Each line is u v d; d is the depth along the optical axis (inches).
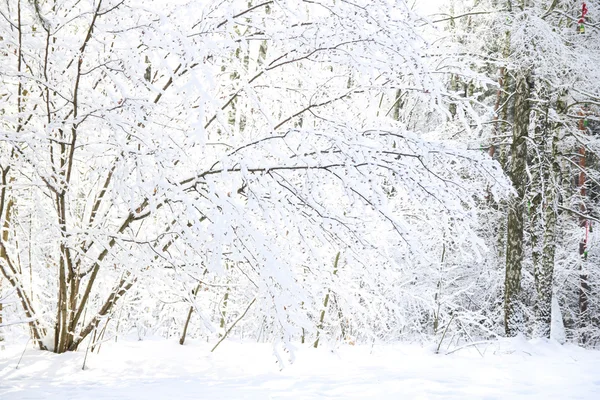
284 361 230.2
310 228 196.7
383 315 324.5
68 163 196.4
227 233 176.1
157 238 197.0
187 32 188.7
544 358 277.3
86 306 223.9
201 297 256.8
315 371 207.9
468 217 194.9
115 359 208.8
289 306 181.9
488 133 495.8
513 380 189.5
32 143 182.5
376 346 307.3
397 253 266.8
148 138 183.9
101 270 216.4
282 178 192.5
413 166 192.9
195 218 176.9
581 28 365.4
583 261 544.4
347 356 258.7
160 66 171.3
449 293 468.8
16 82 198.7
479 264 475.5
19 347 218.4
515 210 369.4
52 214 217.0
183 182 199.8
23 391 153.0
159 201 184.2
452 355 290.2
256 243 179.6
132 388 162.4
